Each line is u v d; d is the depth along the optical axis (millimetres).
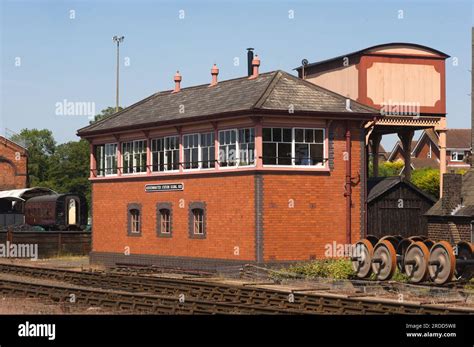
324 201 31422
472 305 21562
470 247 25688
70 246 46938
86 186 96375
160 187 35125
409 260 25766
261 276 29562
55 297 23484
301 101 31469
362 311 19500
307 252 30953
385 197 33500
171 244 34469
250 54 37500
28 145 103500
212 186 32344
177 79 38906
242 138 31219
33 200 57531
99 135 38750
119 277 30234
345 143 31984
